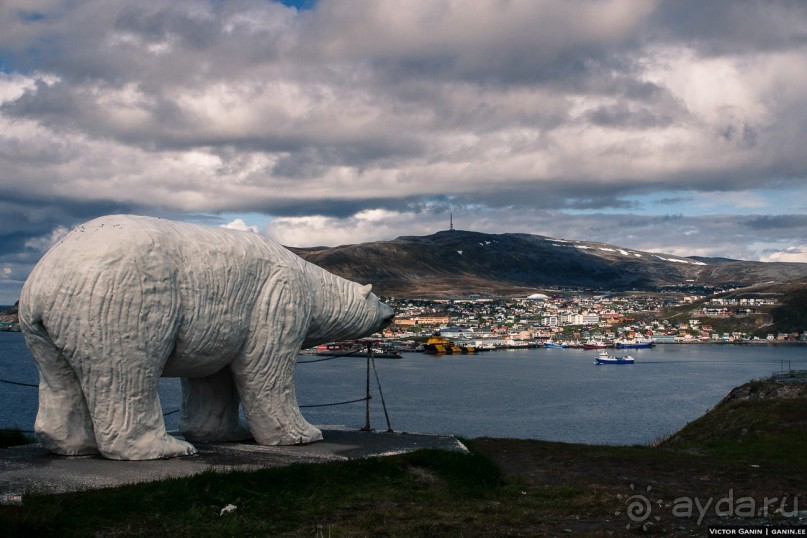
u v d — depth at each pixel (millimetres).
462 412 48781
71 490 7945
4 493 7648
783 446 15117
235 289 10539
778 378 25266
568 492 10141
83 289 9023
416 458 10898
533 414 48219
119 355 9273
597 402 55938
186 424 11789
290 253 12047
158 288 9516
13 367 70500
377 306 13391
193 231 10422
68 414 9648
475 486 10234
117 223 9641
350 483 9641
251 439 12203
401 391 63031
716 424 20203
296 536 7613
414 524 8242
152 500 7840
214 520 7727
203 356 10359
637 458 12781
